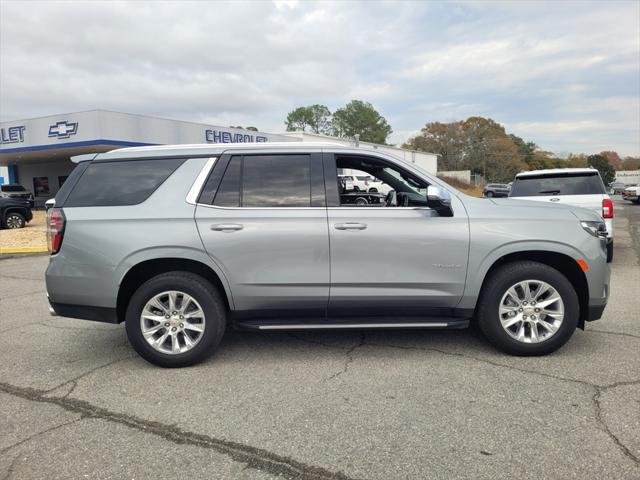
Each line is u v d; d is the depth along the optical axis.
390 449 2.71
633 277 7.58
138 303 3.90
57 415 3.21
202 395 3.48
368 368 3.91
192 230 3.89
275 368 3.96
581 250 3.93
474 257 3.94
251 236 3.90
